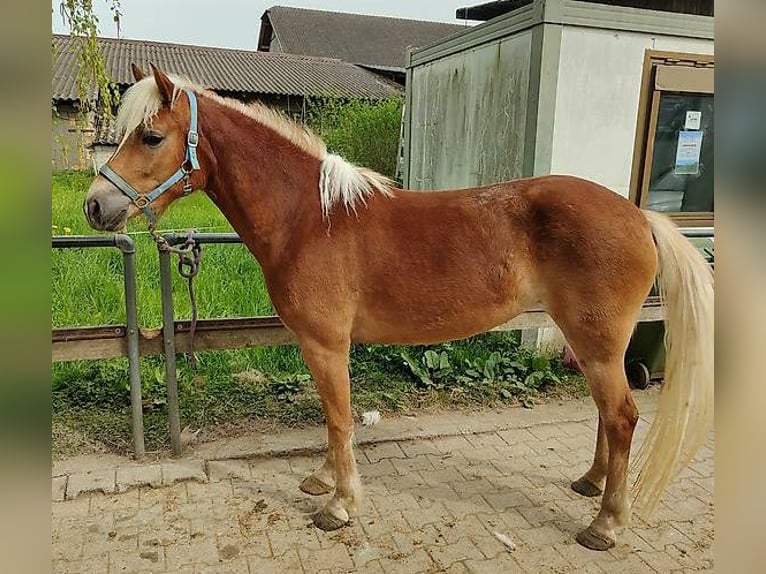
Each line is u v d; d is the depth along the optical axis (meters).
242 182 2.20
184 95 2.12
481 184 4.56
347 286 2.18
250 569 2.13
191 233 2.74
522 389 3.66
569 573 2.12
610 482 2.25
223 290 4.62
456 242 2.16
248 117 2.25
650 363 3.80
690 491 2.64
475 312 2.22
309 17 28.14
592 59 3.85
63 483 2.59
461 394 3.62
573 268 2.10
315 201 2.20
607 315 2.10
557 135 3.90
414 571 2.12
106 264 5.15
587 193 2.16
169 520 2.40
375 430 3.18
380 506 2.51
